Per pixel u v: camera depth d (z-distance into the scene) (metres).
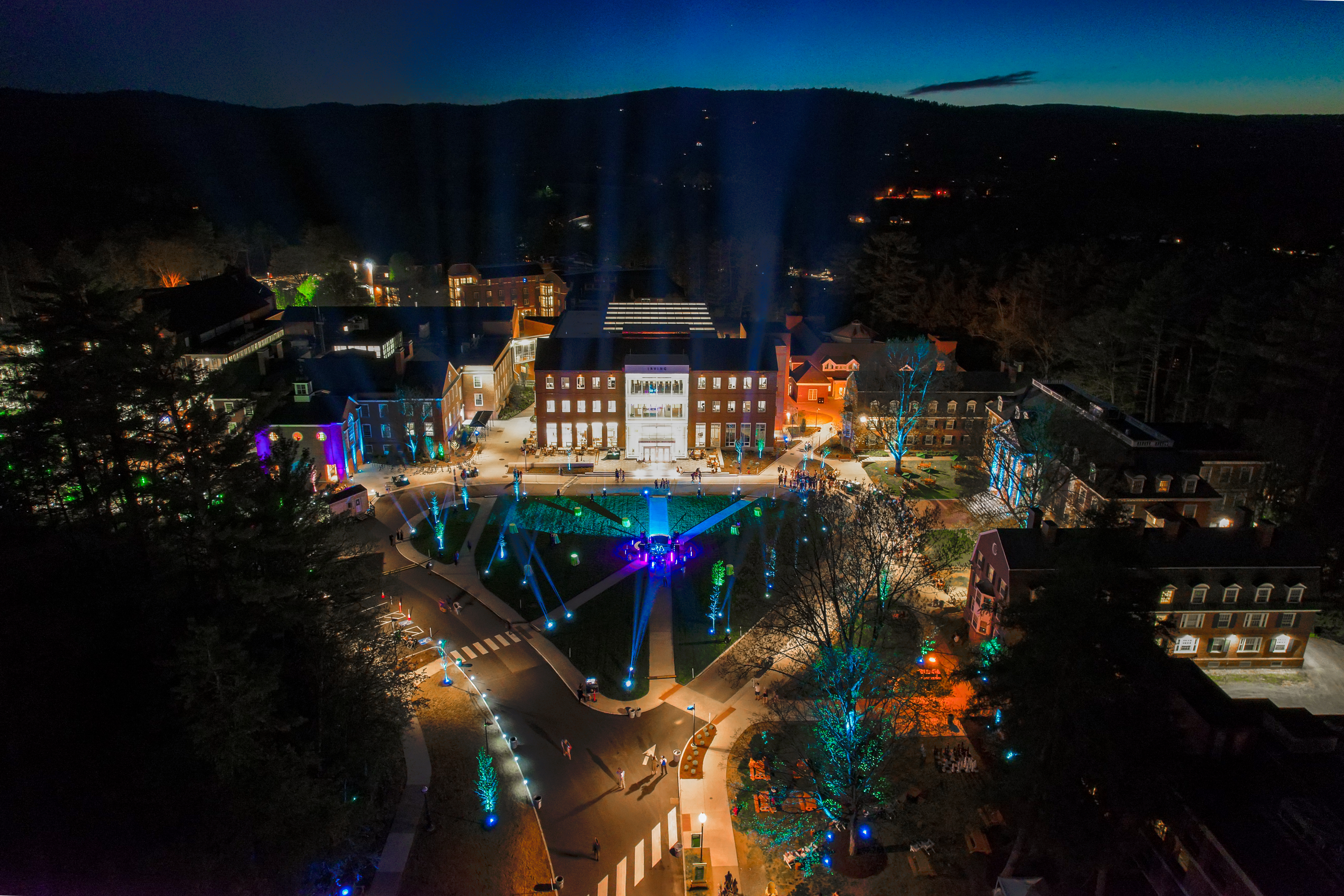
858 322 115.69
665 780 45.41
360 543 70.81
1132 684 33.03
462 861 39.97
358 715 41.44
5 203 155.25
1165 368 90.75
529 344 122.19
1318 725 38.97
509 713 50.62
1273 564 52.94
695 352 93.69
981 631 55.25
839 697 42.94
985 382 91.44
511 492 82.81
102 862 31.44
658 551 69.94
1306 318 69.56
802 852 40.62
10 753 33.66
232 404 79.88
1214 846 33.50
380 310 110.88
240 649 33.03
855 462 90.31
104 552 40.53
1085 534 36.19
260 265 166.62
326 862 37.34
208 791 34.03
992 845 40.56
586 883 39.12
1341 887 31.02
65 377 42.38
